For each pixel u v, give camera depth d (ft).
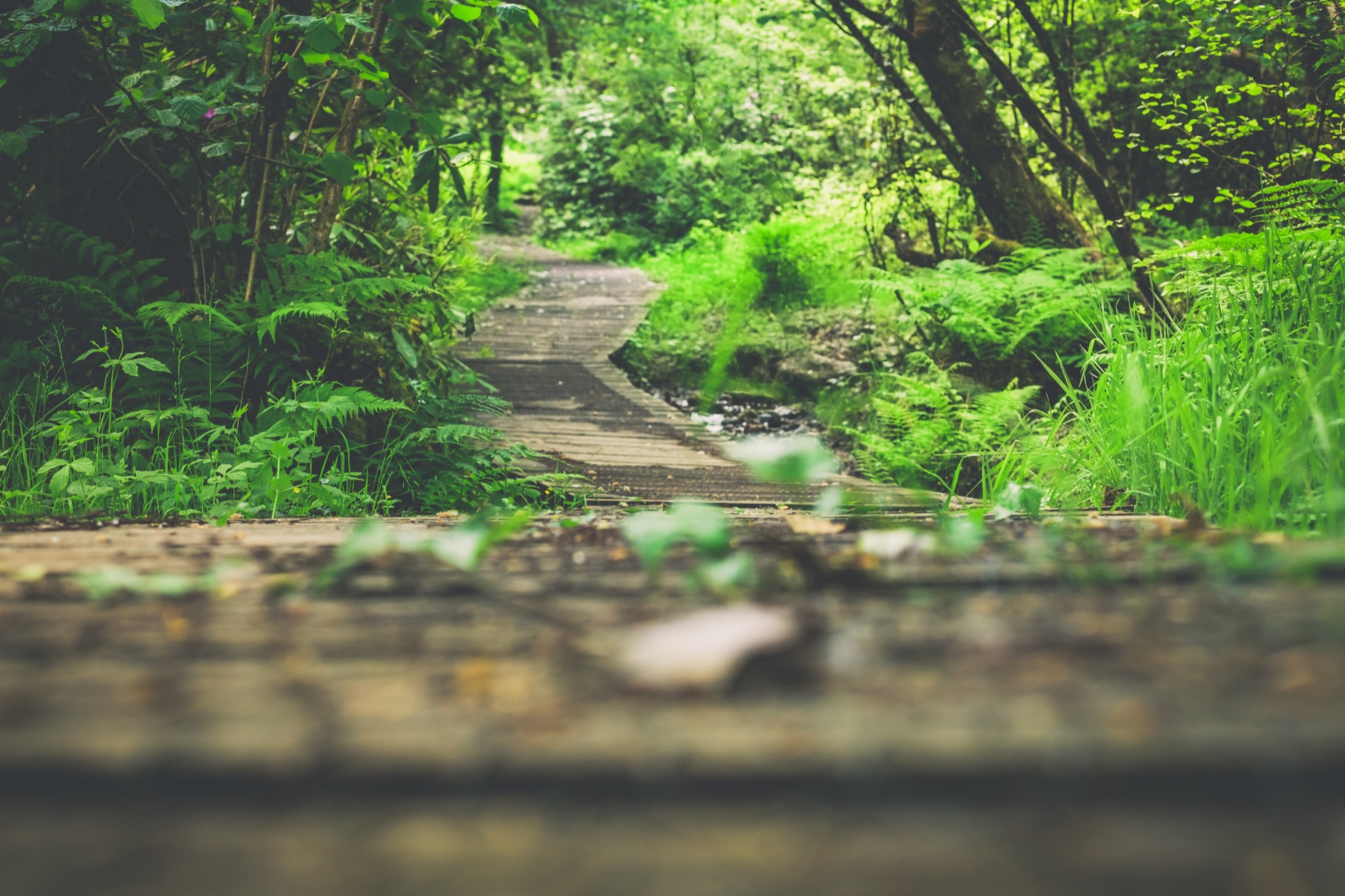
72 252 14.21
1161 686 2.30
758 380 29.09
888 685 2.38
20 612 3.55
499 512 8.34
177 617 3.43
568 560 4.74
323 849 1.67
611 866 1.61
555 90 65.16
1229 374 9.59
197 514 10.27
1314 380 7.98
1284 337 9.07
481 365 27.91
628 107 60.18
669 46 54.39
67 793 1.90
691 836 1.71
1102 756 1.86
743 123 46.37
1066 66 27.35
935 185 33.60
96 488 10.59
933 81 26.11
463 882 1.55
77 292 13.10
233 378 14.43
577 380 26.71
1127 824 1.74
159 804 1.86
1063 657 2.60
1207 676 2.37
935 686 2.35
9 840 1.70
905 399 21.09
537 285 42.42
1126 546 4.89
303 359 14.66
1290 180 19.45
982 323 22.95
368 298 15.43
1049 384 23.17
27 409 12.59
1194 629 2.89
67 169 14.80
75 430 11.50
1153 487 9.45
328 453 13.75
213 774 1.88
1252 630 2.85
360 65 13.69
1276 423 8.10
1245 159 19.36
